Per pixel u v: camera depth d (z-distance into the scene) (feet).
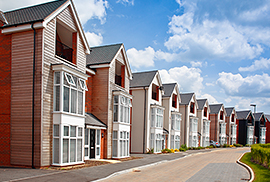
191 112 123.85
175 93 105.40
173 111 100.27
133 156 66.28
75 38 46.47
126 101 62.23
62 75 38.63
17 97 38.22
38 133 36.37
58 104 38.45
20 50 38.70
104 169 40.34
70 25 44.52
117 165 46.21
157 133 83.76
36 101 36.99
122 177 36.60
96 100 57.21
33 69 37.50
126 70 65.77
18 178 28.73
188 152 97.14
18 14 43.52
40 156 35.88
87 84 56.13
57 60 40.60
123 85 64.39
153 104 83.15
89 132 51.01
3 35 40.11
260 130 205.26
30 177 29.71
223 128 162.50
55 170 35.17
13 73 38.86
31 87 37.47
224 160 69.67
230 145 162.09
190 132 118.93
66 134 38.96
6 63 39.52
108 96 56.34
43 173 32.50
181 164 57.16
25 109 37.52
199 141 133.08
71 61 46.70
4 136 38.29
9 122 38.29
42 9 42.55
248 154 81.51
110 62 56.18
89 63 57.67
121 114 59.11
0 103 39.17
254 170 45.78
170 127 98.07
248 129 189.06
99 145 54.19
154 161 57.98
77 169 37.63
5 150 38.01
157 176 39.17
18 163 37.01
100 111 56.59
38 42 37.70
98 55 60.70
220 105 162.61
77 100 42.11
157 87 90.27
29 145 36.65
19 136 37.40
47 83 37.93
